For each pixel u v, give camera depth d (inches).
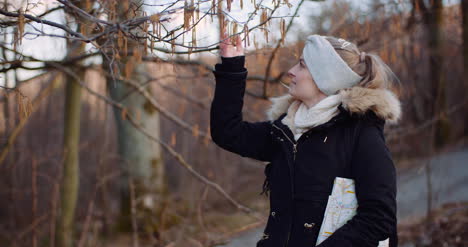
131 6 71.2
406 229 183.3
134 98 223.8
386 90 63.4
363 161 57.9
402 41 142.4
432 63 233.3
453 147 342.6
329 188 59.2
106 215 204.7
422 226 179.3
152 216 215.3
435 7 136.5
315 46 64.1
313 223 59.0
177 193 263.9
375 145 58.4
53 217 161.3
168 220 211.9
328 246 56.0
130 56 103.4
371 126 60.6
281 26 69.6
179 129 283.0
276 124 67.3
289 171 62.1
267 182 69.4
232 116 68.0
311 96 65.1
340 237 55.7
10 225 183.0
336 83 62.4
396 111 61.8
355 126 60.4
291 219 60.6
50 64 119.9
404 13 132.9
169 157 273.6
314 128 60.9
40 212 186.7
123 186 227.1
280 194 62.7
